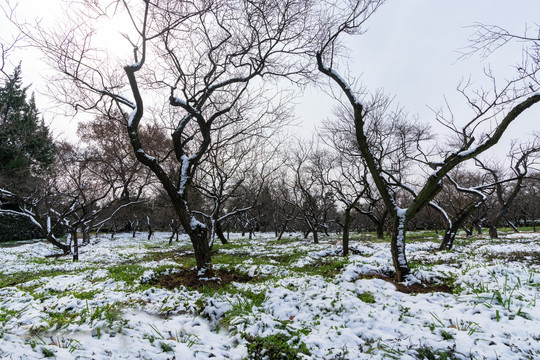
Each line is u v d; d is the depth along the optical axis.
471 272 6.27
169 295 5.45
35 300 5.16
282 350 3.49
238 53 7.88
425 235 23.73
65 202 19.91
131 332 3.72
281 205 27.53
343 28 6.70
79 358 2.97
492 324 3.86
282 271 8.70
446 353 3.30
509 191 28.98
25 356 2.82
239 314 4.44
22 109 22.28
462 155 5.83
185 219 7.49
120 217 29.09
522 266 7.33
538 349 3.29
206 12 7.19
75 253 13.78
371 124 13.68
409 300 5.10
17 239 24.30
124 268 9.51
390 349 3.44
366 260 8.55
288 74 8.77
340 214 38.06
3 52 6.68
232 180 17.33
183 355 3.37
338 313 4.57
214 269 8.99
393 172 14.45
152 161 7.09
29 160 17.94
